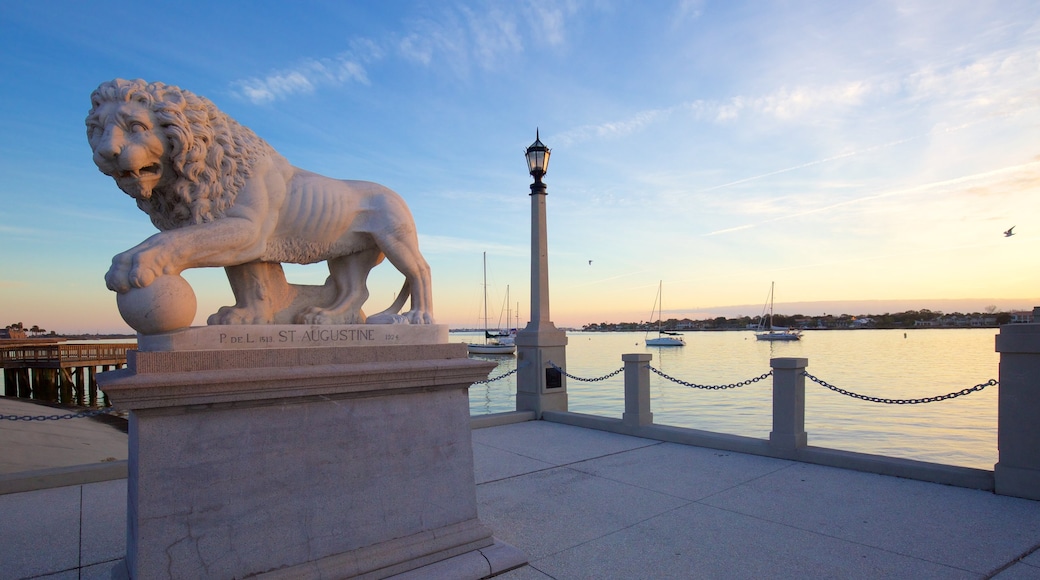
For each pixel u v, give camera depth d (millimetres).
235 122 3443
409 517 3453
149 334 2938
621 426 7664
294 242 3668
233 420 2912
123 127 2971
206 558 2785
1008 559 3572
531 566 3545
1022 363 4758
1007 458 4816
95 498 4938
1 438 17562
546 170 9031
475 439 7312
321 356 3213
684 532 4082
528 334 9016
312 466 3131
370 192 3969
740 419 20969
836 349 83125
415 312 4023
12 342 53000
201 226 3148
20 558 3684
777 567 3496
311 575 3031
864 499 4777
